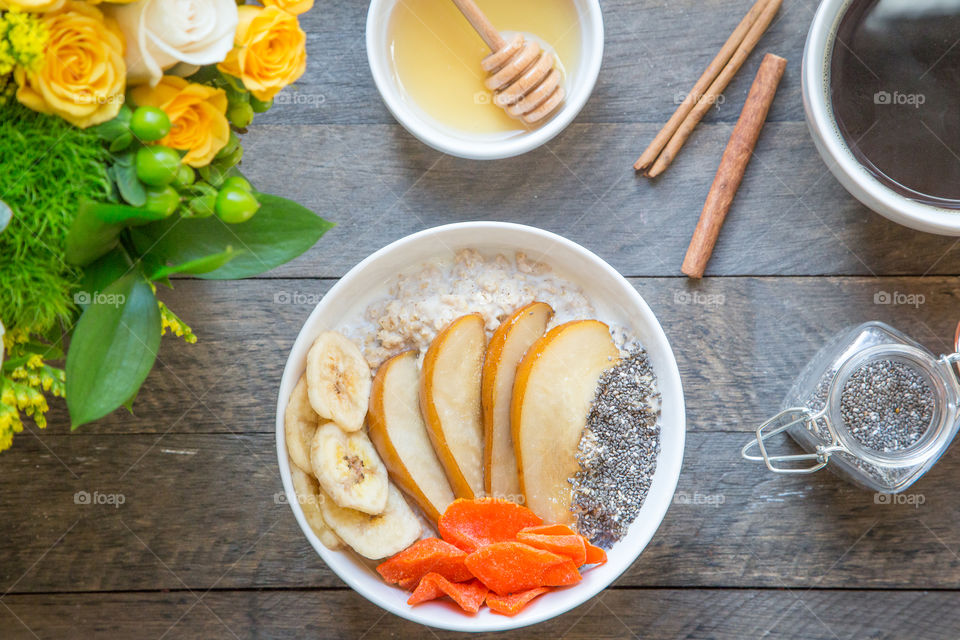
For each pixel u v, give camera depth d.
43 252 0.47
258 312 0.60
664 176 0.60
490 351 0.57
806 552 0.60
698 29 0.60
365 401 0.56
